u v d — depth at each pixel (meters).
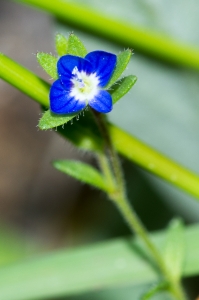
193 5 0.10
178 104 0.11
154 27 0.10
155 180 0.11
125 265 0.09
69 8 0.09
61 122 0.07
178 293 0.08
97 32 0.09
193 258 0.08
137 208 0.12
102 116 0.07
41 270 0.09
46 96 0.07
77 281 0.09
